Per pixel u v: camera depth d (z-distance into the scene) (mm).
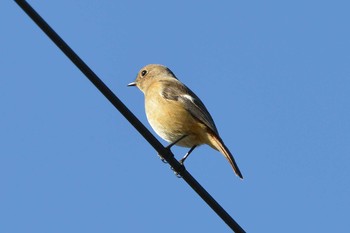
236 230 11297
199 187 11461
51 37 9617
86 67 10086
